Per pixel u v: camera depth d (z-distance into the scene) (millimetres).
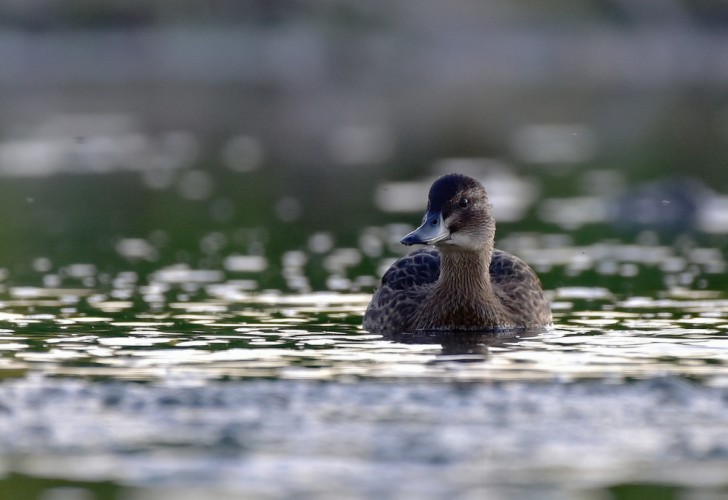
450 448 7625
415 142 35531
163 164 30562
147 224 20453
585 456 7484
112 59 54625
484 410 8406
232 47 56312
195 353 10359
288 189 25594
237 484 7000
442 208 12000
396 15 61531
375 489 6910
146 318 12195
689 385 9016
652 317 12367
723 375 9422
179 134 37719
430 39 61125
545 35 63375
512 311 12227
